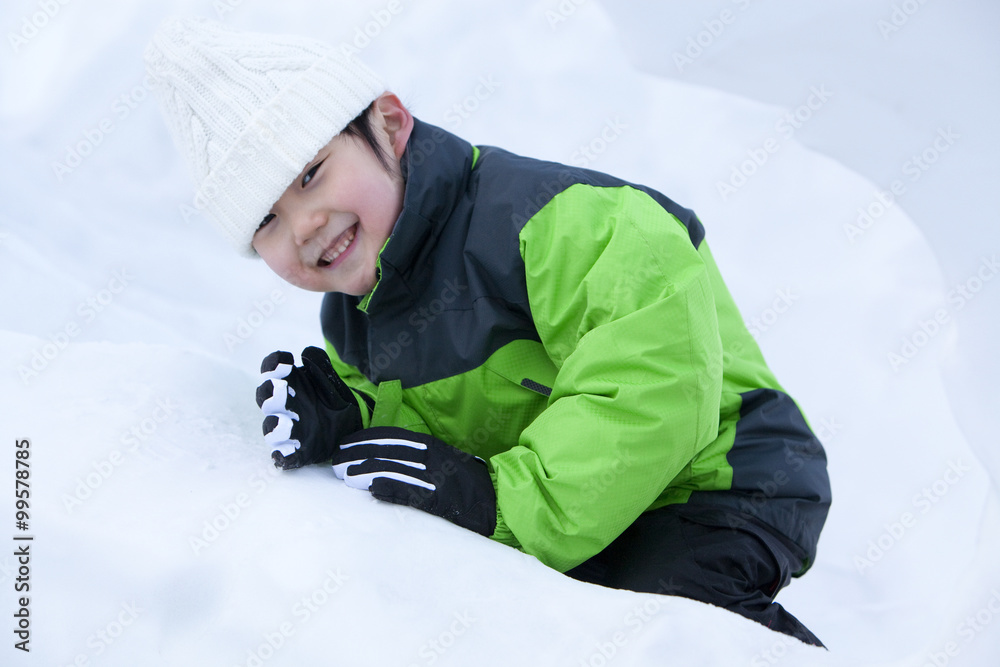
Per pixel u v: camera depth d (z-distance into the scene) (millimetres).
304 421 1039
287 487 947
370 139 1155
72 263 2295
